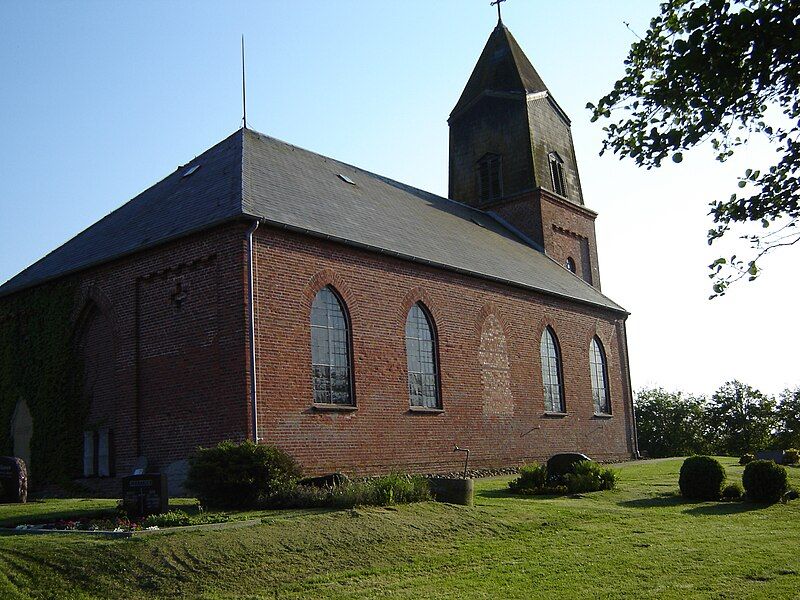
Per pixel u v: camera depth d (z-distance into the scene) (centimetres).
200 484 1739
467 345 2948
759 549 1470
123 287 2439
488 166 4541
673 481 2650
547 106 4653
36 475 2581
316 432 2252
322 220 2464
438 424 2733
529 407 3256
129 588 1086
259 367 2116
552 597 1121
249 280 2133
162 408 2269
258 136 2961
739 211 887
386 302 2589
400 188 3638
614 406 3950
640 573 1268
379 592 1134
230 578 1150
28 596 1035
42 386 2634
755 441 5988
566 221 4488
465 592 1145
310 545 1329
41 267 2941
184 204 2486
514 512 1802
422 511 1666
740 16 764
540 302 3453
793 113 847
